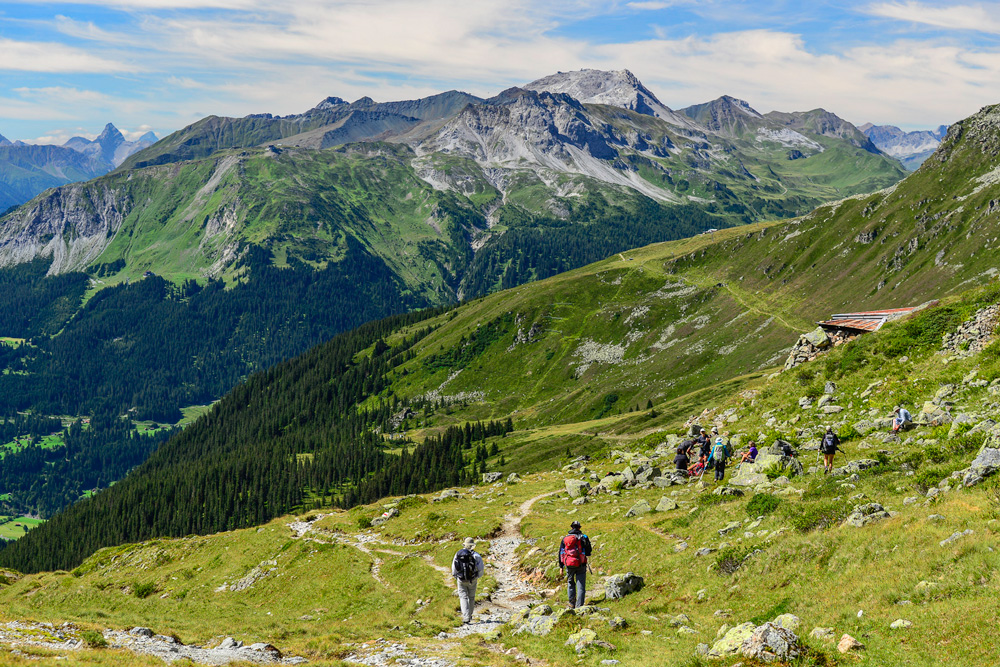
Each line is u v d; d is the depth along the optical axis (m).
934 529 18.97
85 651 20.66
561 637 20.70
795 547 22.25
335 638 25.59
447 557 41.19
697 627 19.69
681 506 36.78
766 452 41.44
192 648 24.77
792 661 14.63
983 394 37.50
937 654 13.53
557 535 38.38
